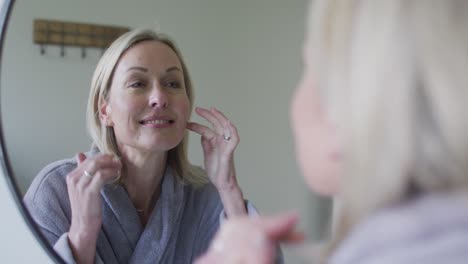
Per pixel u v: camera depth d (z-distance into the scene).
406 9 0.24
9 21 0.61
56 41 0.65
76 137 0.66
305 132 0.32
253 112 0.69
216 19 0.70
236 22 0.70
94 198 0.67
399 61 0.23
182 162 0.71
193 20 0.70
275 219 0.34
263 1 0.67
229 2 0.69
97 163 0.67
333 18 0.27
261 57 0.68
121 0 0.67
